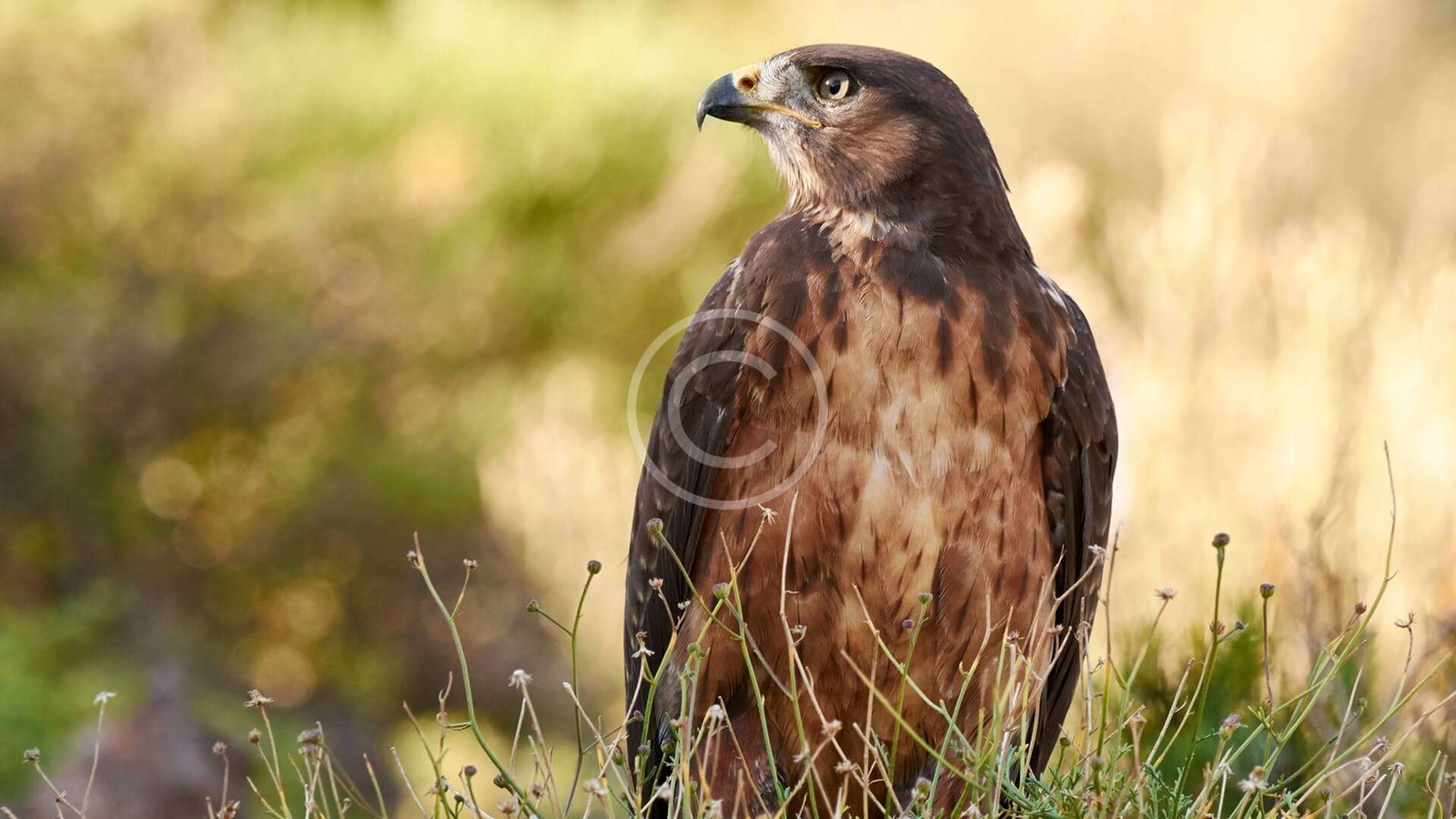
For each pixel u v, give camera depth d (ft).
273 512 48.34
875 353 18.16
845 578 18.43
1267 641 16.92
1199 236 37.86
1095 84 79.15
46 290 48.24
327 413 49.57
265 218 49.37
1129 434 35.12
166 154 49.60
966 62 79.61
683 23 58.23
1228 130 44.45
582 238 50.78
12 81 49.88
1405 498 31.55
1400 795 19.76
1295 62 79.97
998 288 18.90
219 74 50.78
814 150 20.18
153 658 44.68
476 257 49.52
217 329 48.26
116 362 47.14
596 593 45.21
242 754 34.40
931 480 18.19
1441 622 22.30
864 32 77.15
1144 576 32.40
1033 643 19.07
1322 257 38.19
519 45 51.42
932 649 18.75
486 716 46.21
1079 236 42.09
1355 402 34.65
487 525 47.83
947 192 19.60
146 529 48.03
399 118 50.29
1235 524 32.89
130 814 31.73
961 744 17.42
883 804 19.43
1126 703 16.58
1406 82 78.84
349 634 47.70
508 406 48.83
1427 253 40.14
